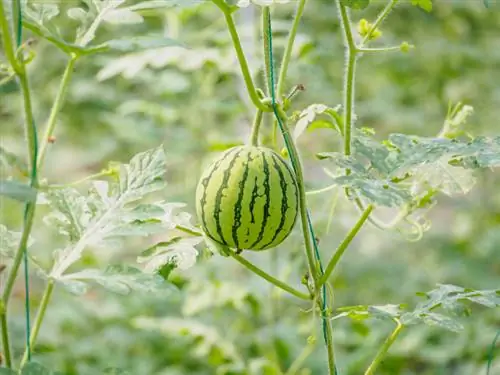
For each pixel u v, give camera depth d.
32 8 2.44
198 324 4.58
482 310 6.12
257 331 4.93
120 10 2.59
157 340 5.50
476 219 7.22
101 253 6.22
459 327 2.70
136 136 6.02
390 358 5.20
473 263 6.61
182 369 5.36
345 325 5.60
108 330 5.50
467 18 7.81
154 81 6.58
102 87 7.02
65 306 5.61
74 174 7.40
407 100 7.98
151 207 2.57
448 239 7.11
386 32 7.48
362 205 3.07
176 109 5.97
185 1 2.56
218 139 5.22
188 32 6.21
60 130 7.08
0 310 2.36
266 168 2.54
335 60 7.07
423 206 3.18
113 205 2.59
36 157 2.33
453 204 7.49
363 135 2.84
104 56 6.83
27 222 2.35
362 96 8.05
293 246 4.84
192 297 4.72
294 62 5.41
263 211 2.53
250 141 2.67
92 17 2.59
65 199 2.60
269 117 5.12
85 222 2.56
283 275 4.76
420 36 7.70
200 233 2.75
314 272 2.72
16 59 2.24
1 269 2.37
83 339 5.33
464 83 7.79
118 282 2.38
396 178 2.84
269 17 2.67
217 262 5.26
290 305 5.52
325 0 7.02
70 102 7.01
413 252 7.05
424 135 7.56
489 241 6.70
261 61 5.02
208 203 2.58
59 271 2.48
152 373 5.20
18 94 5.73
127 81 7.00
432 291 2.89
